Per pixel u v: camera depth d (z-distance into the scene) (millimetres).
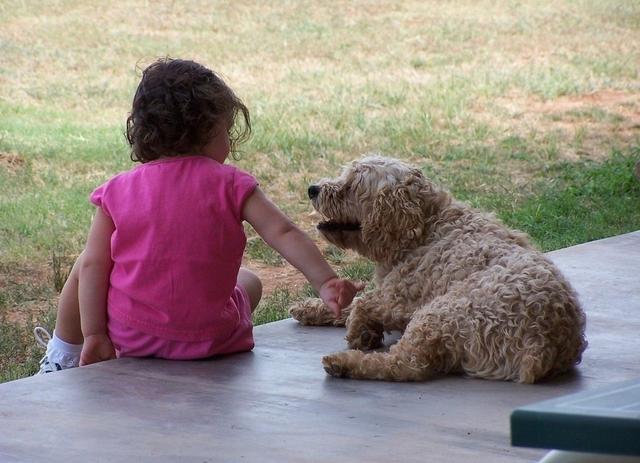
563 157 18391
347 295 5609
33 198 14945
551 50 29828
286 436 4652
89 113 21797
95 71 26109
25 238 12992
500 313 5496
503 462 4344
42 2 34875
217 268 5688
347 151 18484
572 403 2678
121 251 5746
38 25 31594
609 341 6441
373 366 5512
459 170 17312
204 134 5848
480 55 29156
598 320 6973
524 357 5430
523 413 2609
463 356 5594
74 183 16094
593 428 2535
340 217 6395
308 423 4828
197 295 5691
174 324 5723
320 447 4516
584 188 15898
